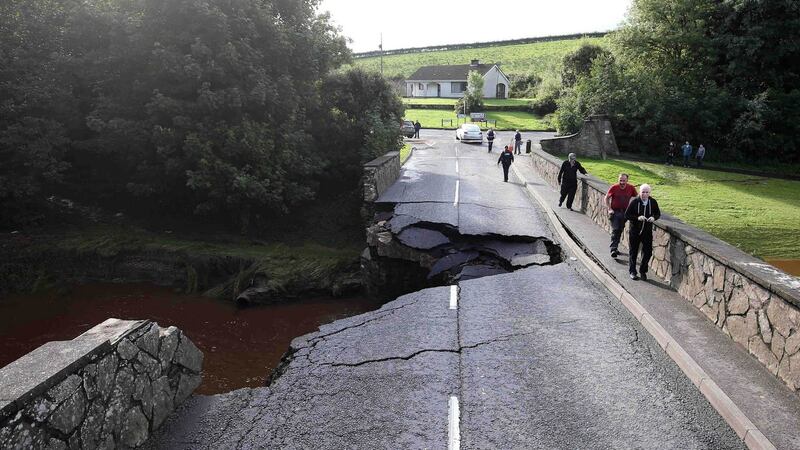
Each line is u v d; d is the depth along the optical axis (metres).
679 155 34.81
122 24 18.95
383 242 14.75
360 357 7.50
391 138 25.14
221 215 21.62
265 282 16.34
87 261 18.25
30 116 19.14
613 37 40.50
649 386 6.44
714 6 36.75
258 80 19.88
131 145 19.69
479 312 9.07
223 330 13.98
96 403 4.93
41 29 19.52
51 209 21.06
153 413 5.79
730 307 7.68
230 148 19.27
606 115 34.81
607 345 7.59
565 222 15.18
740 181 28.19
